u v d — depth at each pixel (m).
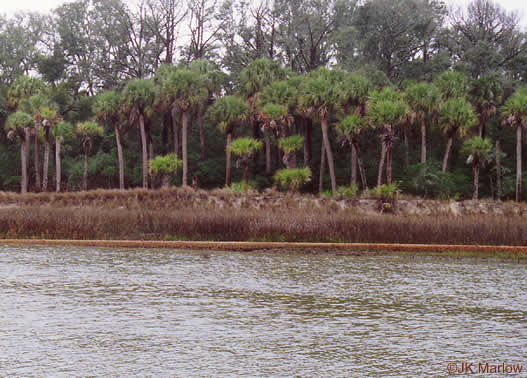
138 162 60.16
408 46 62.84
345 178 55.09
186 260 18.47
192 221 23.22
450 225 22.34
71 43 70.69
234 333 10.32
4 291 13.33
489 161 48.09
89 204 33.75
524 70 60.88
